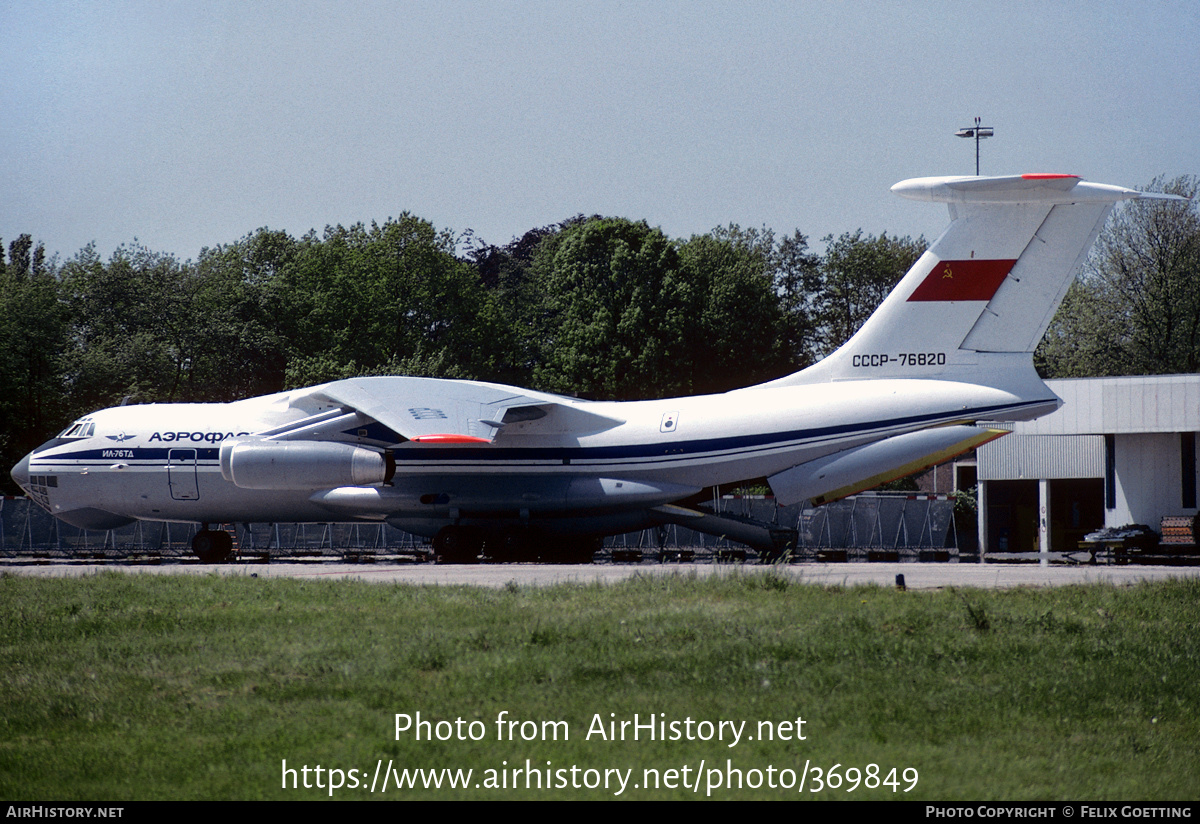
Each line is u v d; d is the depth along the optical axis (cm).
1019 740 788
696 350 4800
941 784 695
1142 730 820
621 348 4659
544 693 885
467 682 920
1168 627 1159
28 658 1049
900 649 1030
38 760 741
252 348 4556
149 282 4575
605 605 1266
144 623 1202
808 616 1173
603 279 4816
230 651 1041
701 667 964
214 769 720
